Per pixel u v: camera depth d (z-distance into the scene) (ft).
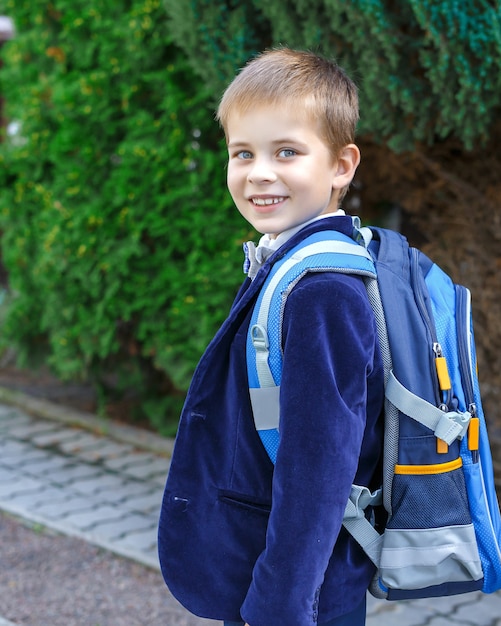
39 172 15.70
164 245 14.55
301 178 4.44
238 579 4.58
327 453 3.97
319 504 3.95
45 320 15.92
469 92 9.32
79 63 15.02
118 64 14.24
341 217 4.59
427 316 4.57
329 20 9.82
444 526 4.44
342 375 4.09
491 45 8.87
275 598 4.00
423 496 4.42
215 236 13.98
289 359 4.10
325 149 4.54
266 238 4.92
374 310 4.45
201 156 13.96
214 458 4.68
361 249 4.49
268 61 4.65
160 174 13.97
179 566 4.71
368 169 12.93
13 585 9.94
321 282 4.17
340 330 4.10
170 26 11.53
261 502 4.53
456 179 11.82
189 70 13.80
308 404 4.01
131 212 14.14
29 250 16.17
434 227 12.67
